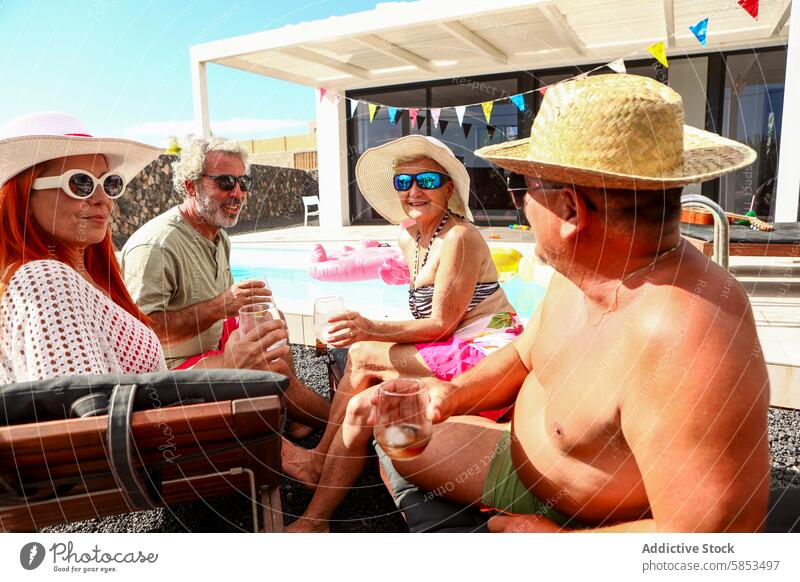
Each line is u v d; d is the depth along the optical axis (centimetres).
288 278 579
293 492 183
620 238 85
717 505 74
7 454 89
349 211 1089
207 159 207
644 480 82
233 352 154
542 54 876
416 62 876
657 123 82
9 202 120
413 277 222
